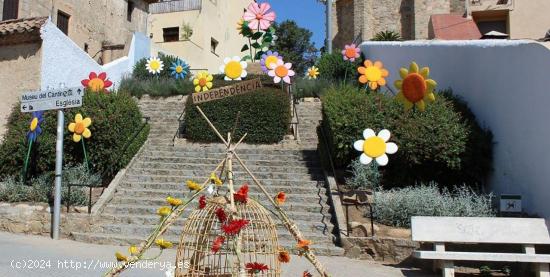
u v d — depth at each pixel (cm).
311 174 1116
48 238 855
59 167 873
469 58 1072
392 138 973
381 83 1173
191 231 428
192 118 1402
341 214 875
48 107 891
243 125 1390
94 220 885
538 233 677
